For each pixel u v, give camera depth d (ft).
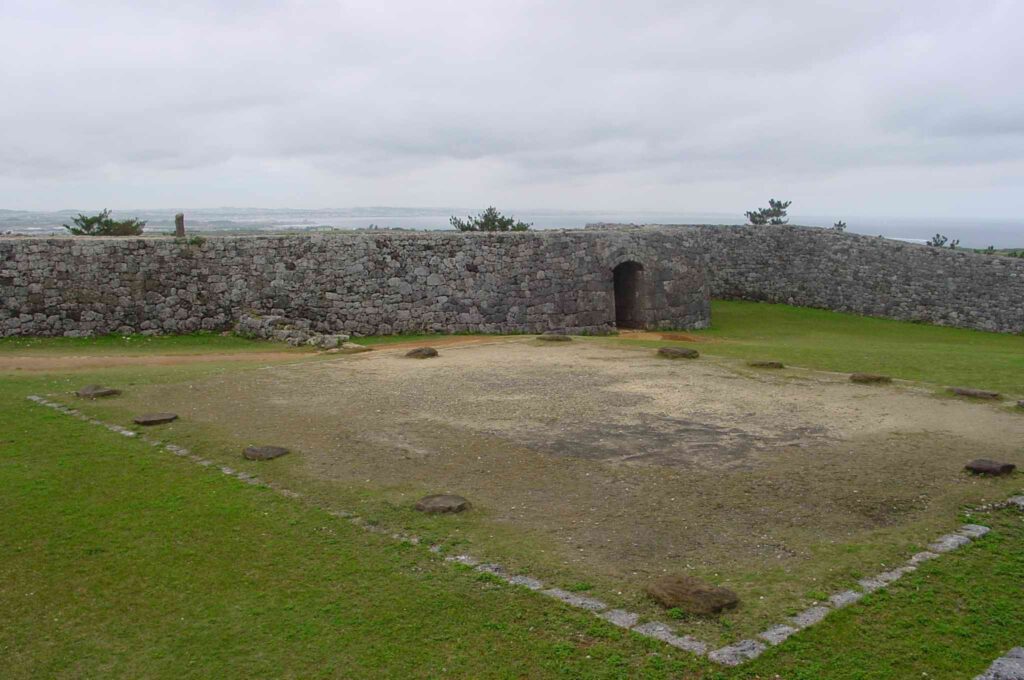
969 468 28.60
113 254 64.80
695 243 87.97
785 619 18.80
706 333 84.07
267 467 29.45
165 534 23.94
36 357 54.85
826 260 105.50
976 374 47.67
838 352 57.31
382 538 23.43
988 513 25.20
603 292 79.20
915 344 77.51
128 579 21.49
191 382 44.14
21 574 21.77
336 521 24.59
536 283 75.87
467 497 26.35
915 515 24.95
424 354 53.11
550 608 19.39
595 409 37.58
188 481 28.07
